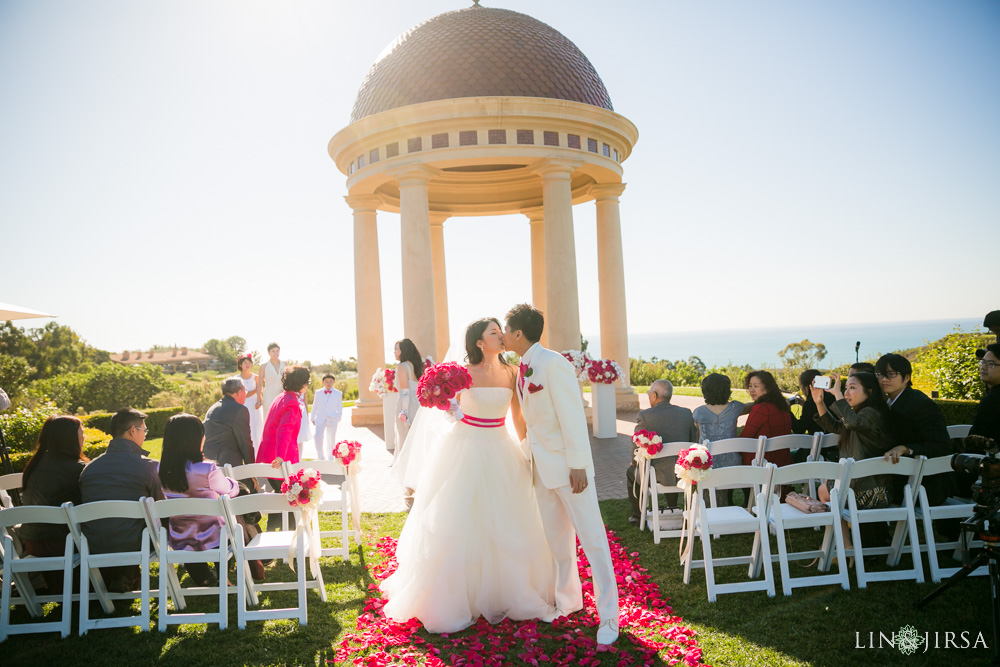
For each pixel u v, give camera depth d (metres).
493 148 13.80
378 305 16.95
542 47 15.12
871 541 6.06
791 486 7.03
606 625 4.60
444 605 4.84
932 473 5.33
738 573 5.83
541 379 4.80
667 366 27.25
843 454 6.15
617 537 6.86
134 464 5.61
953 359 13.11
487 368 5.13
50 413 14.54
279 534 5.68
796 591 5.28
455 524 4.92
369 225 16.77
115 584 5.63
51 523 5.42
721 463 7.03
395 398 12.97
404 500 8.77
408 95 14.60
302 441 10.17
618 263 17.05
